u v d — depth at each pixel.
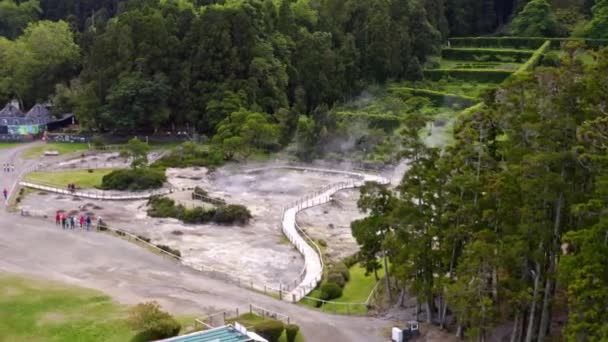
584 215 50.22
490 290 56.56
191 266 79.25
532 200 53.19
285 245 92.06
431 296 64.06
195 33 170.50
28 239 85.38
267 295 70.88
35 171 129.75
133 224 98.00
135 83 159.62
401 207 63.44
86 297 65.75
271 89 169.38
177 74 166.88
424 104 182.88
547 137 53.69
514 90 59.31
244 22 171.50
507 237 53.19
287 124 154.00
